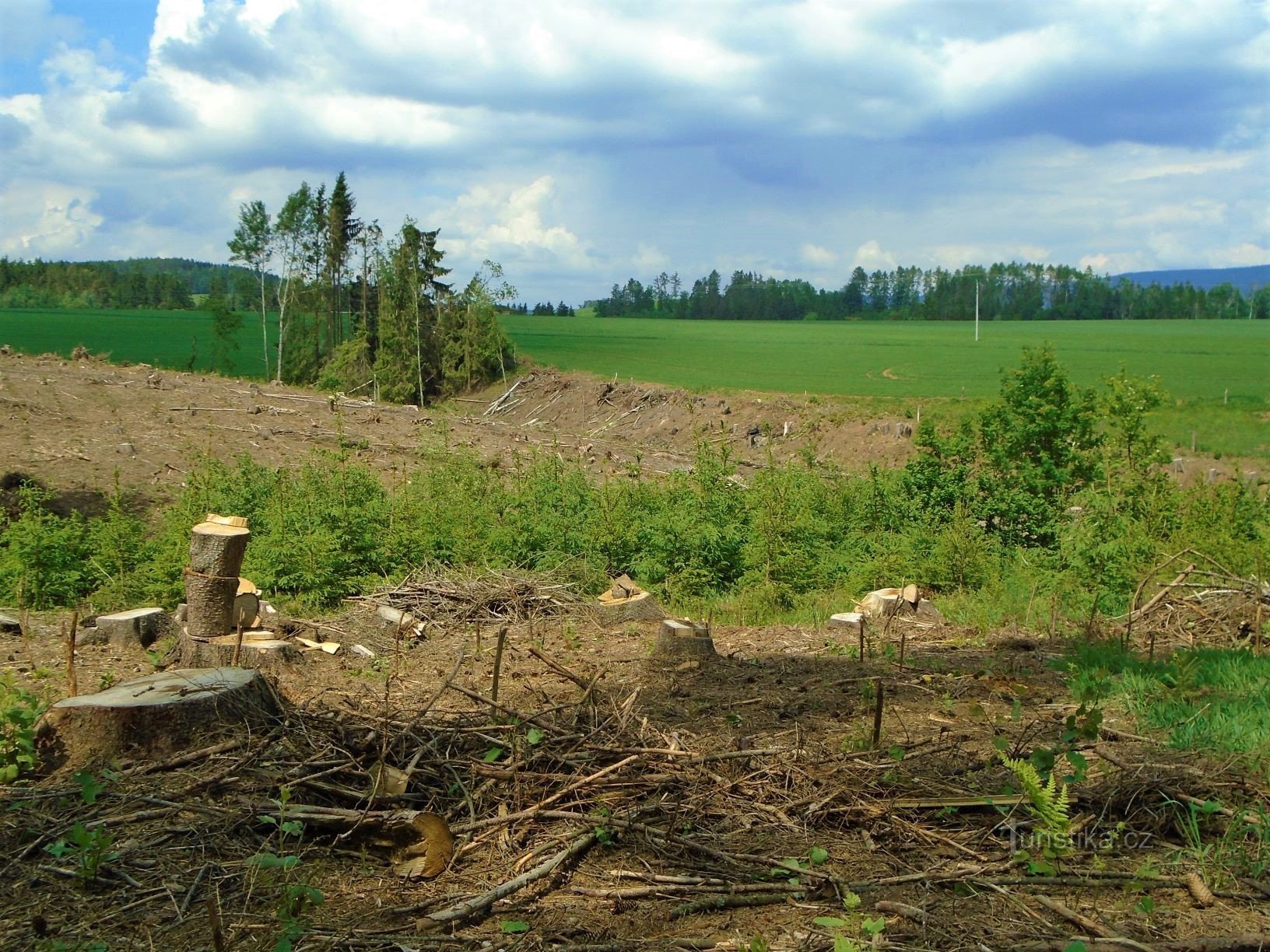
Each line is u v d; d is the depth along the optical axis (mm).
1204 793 5363
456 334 59531
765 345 84125
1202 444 29250
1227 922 4184
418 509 14141
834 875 4531
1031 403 17938
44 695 6875
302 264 63500
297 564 12109
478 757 5730
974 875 4543
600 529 14375
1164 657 8805
